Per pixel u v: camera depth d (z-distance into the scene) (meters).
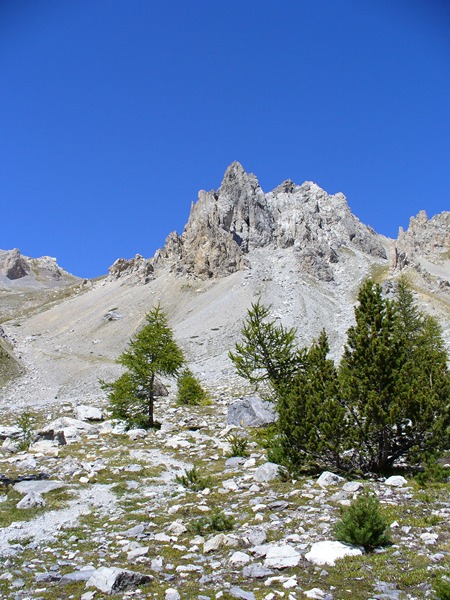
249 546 9.95
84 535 11.17
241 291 137.38
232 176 198.75
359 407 15.62
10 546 10.34
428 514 11.01
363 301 17.20
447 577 7.68
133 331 128.62
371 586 7.73
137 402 30.23
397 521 10.53
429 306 112.81
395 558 8.68
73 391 66.00
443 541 9.32
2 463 18.75
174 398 44.44
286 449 16.52
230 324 111.81
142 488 15.45
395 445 16.02
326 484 14.24
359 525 9.47
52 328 146.12
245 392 46.62
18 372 81.56
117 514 12.77
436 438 14.96
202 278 155.12
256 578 8.38
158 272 171.75
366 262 182.38
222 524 11.23
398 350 16.48
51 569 9.14
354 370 16.30
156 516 12.47
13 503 13.59
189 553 9.80
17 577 8.78
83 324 141.62
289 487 14.40
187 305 138.25
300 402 16.28
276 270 158.25
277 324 110.44
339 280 162.00
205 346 99.88
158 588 8.15
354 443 15.31
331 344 96.00
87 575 8.66
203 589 8.05
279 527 10.89
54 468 17.70
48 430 23.59
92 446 22.66
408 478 14.64
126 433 26.23
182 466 18.86
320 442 15.42
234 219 186.88
